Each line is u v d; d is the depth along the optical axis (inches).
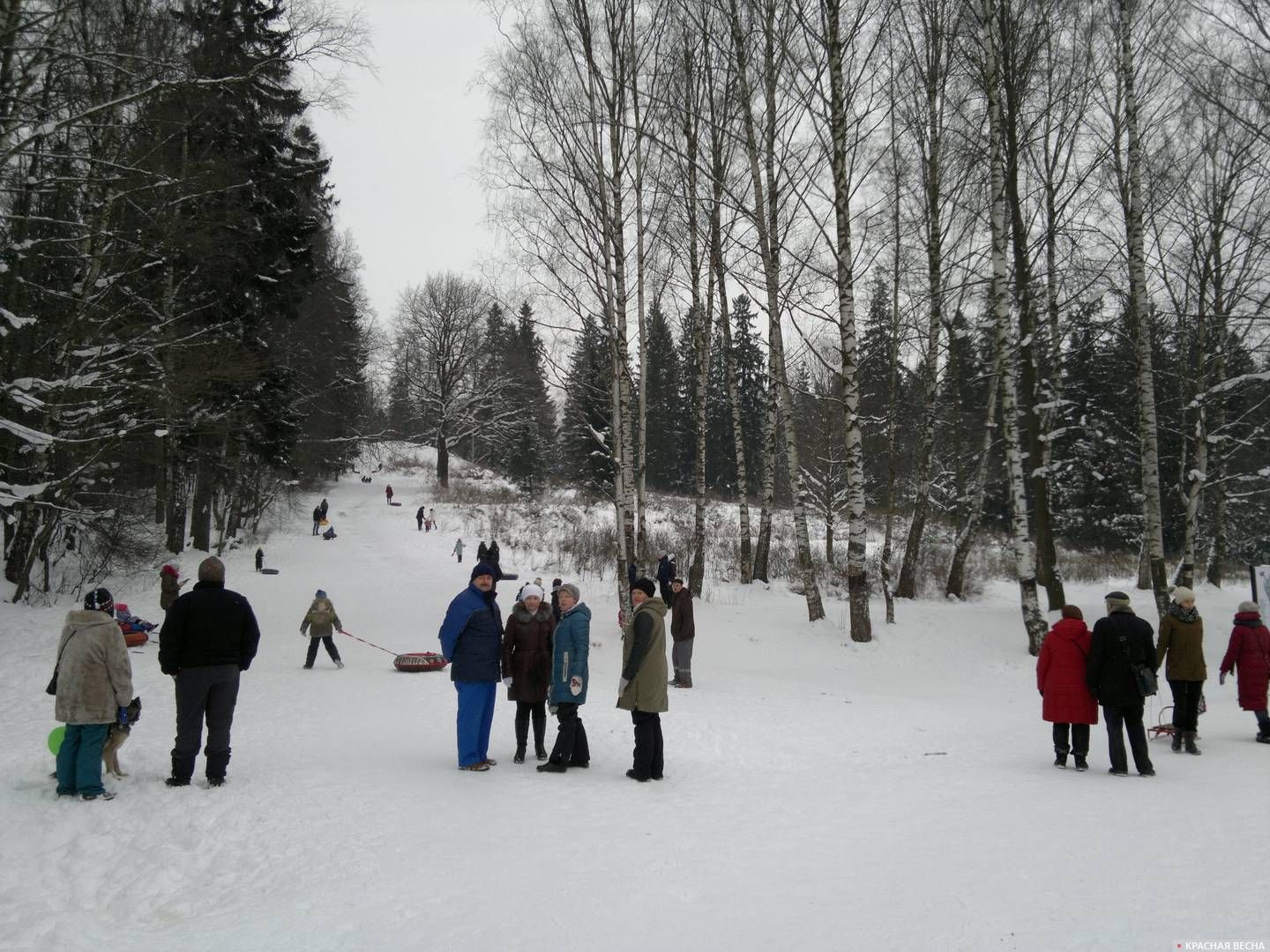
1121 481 1503.4
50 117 589.3
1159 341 1051.9
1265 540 1291.8
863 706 521.7
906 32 773.3
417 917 173.8
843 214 695.7
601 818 252.4
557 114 692.7
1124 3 679.1
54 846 227.3
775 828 239.6
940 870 193.8
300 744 375.6
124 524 959.0
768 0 698.2
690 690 559.5
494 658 331.9
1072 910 163.8
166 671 290.5
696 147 812.0
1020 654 703.1
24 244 601.3
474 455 3243.1
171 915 183.8
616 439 741.3
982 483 984.9
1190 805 261.3
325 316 1446.9
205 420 887.7
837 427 1438.2
